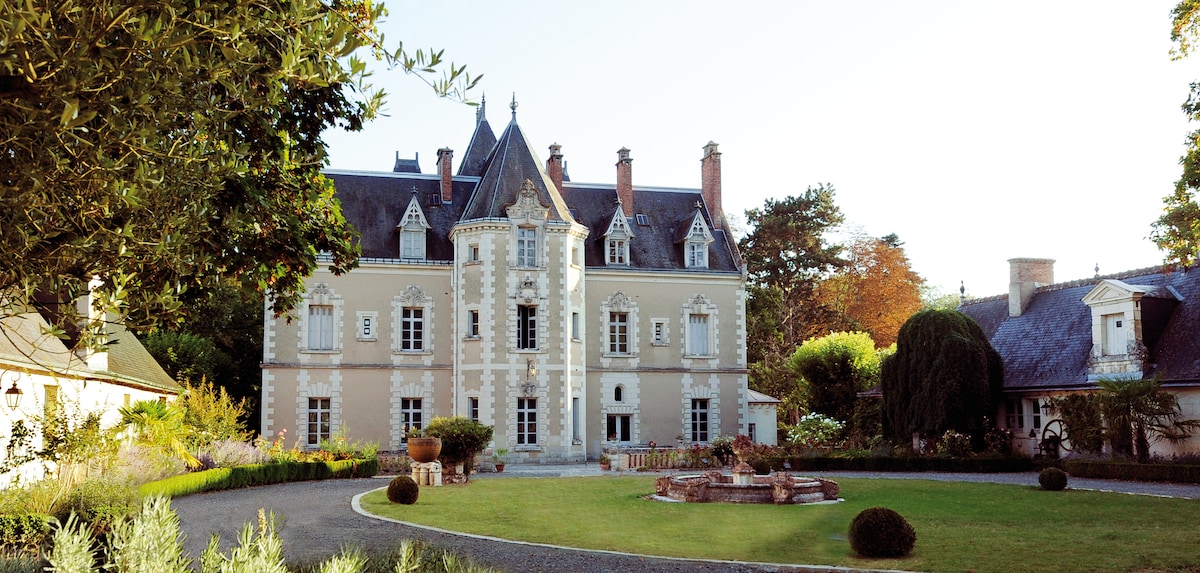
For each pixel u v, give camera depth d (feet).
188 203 22.85
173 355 140.36
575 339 131.23
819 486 71.92
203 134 23.44
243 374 156.56
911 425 113.60
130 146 20.17
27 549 34.78
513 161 131.95
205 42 22.63
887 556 44.21
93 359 68.54
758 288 204.95
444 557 26.40
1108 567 41.04
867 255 209.05
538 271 127.03
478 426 90.43
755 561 43.04
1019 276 125.90
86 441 55.67
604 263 139.33
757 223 217.56
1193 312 99.71
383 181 138.82
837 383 152.05
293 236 38.58
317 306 129.49
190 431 79.87
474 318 127.34
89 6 19.25
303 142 40.45
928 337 113.19
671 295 141.18
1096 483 86.58
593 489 79.77
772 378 186.09
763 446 115.65
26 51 17.90
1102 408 94.32
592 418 135.85
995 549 46.21
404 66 23.88
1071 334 113.19
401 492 65.41
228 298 152.97
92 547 34.96
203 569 22.11
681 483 71.97
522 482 88.38
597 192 147.64
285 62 21.75
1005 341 123.24
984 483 86.07
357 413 128.36
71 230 20.67
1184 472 84.58
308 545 45.55
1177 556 43.42
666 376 139.23
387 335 130.41
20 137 19.12
